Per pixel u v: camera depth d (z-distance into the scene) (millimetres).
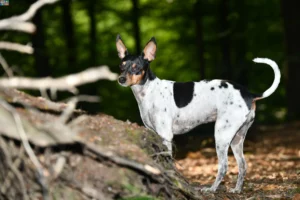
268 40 26438
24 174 4996
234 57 26438
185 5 24328
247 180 9031
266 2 25531
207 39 24844
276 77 7738
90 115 6172
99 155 5277
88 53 23594
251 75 27141
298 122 19594
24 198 4863
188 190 5977
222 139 7727
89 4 22266
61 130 5016
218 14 23734
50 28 22453
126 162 5129
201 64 21766
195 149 13797
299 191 7523
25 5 16375
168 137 7770
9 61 17609
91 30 22359
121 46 7941
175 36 26000
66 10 19922
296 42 22062
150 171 5137
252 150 13898
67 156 5211
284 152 13250
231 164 11242
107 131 5859
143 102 7844
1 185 4914
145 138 6062
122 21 24688
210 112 7855
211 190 7598
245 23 24734
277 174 9555
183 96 7828
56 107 5926
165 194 5555
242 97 7793
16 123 4895
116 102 24219
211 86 7883
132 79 7598
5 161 4934
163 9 24609
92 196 5074
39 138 4926
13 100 5434
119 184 5223
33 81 4555
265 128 18969
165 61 26484
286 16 22188
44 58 16562
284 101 27328
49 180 5004
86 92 19797
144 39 26156
